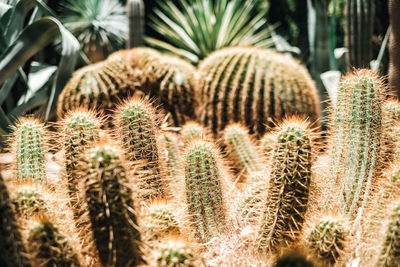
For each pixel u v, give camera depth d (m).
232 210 1.69
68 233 1.36
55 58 7.55
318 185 1.60
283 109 2.79
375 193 1.52
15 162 1.66
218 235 1.54
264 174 1.53
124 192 1.26
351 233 1.43
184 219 1.52
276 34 9.05
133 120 1.61
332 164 1.63
